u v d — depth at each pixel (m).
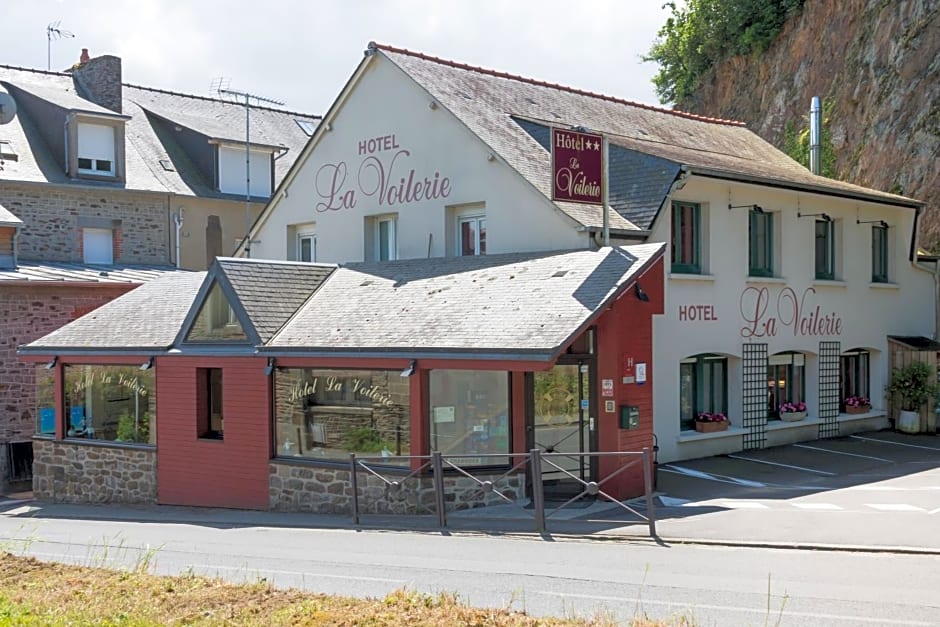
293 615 7.58
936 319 25.86
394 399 14.93
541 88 23.67
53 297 23.09
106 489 18.81
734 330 19.66
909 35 30.38
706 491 15.46
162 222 28.77
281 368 16.34
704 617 7.69
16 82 29.33
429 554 10.91
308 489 15.77
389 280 17.88
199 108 33.81
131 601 8.13
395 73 20.70
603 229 16.77
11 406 22.45
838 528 11.93
